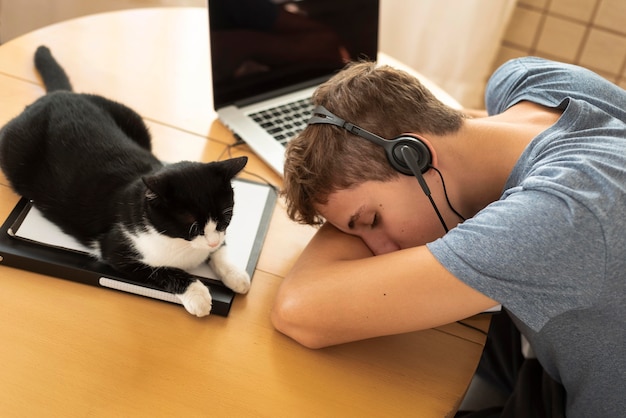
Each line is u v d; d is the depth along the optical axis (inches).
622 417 33.6
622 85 77.5
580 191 27.7
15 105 43.2
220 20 43.3
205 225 33.2
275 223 39.2
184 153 42.5
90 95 41.8
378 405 30.1
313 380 30.7
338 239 35.3
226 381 29.7
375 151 31.6
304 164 32.8
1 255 32.7
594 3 73.2
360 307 30.2
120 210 34.0
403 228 33.3
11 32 76.9
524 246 27.2
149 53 50.8
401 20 79.3
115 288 33.3
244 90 46.7
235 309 33.5
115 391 28.3
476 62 78.1
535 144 32.1
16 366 28.4
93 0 74.6
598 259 27.1
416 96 33.2
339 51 50.5
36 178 36.4
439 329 34.5
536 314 28.2
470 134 33.4
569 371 35.0
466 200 34.2
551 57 78.9
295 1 46.3
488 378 43.6
